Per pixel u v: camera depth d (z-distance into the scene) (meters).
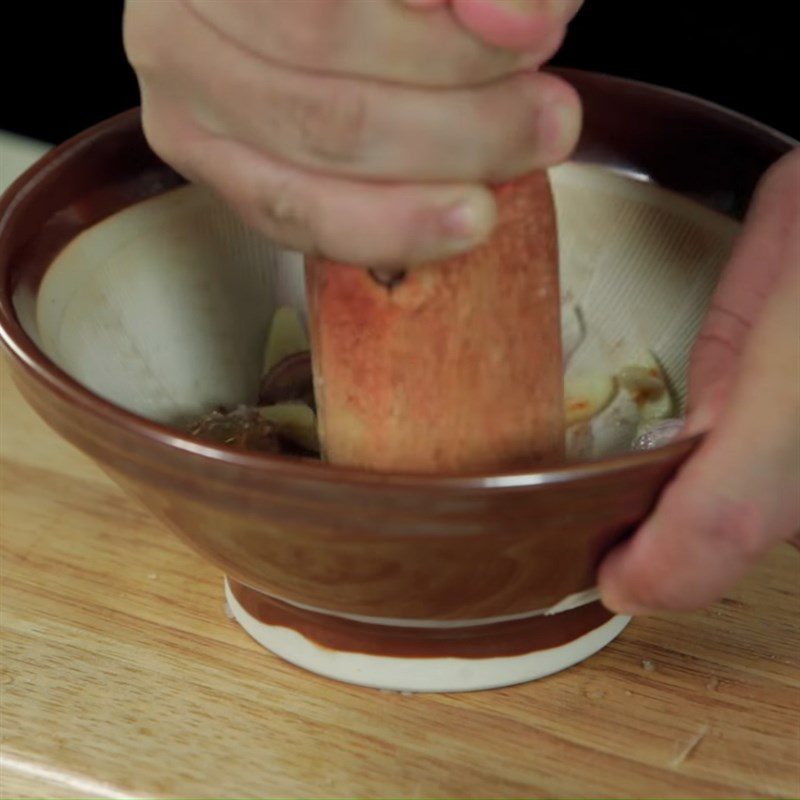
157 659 0.67
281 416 0.71
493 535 0.59
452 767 0.64
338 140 0.58
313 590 0.63
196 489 0.60
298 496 0.58
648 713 0.66
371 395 0.62
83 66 1.04
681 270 0.73
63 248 0.69
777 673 0.67
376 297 0.62
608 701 0.66
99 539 0.72
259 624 0.67
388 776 0.63
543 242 0.62
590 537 0.61
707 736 0.65
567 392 0.73
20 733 0.64
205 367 0.73
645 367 0.73
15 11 1.02
